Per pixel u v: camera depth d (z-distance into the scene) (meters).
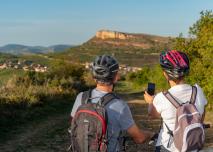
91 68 4.16
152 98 4.50
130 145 13.81
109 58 4.12
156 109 4.36
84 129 3.91
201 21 29.45
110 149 3.98
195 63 28.33
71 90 39.53
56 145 14.73
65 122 21.34
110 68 4.08
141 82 84.25
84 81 55.06
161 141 4.27
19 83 33.00
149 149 13.23
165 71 4.44
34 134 17.02
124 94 63.34
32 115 21.80
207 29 28.52
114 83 4.20
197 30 30.17
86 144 3.91
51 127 19.31
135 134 4.10
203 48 26.58
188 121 4.08
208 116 23.28
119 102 4.04
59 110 26.86
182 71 4.35
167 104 4.29
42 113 23.48
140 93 65.19
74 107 4.20
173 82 4.43
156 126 20.72
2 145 14.49
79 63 57.91
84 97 4.15
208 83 25.45
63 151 13.65
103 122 3.89
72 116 4.22
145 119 24.22
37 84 35.66
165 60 4.41
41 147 14.30
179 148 4.09
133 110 31.78
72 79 50.12
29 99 25.28
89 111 3.92
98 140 3.89
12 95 24.03
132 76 122.19
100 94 4.11
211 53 25.08
